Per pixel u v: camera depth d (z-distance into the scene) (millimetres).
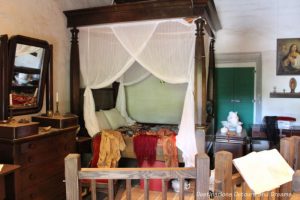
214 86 5324
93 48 3969
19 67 3055
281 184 1406
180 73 3506
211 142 4680
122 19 3596
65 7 3939
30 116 3285
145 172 1414
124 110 5184
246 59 5426
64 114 3664
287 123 5008
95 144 3711
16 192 2492
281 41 5195
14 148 2479
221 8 5418
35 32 3389
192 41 3436
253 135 4926
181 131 3484
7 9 2977
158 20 3457
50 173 2939
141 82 5254
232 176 1361
